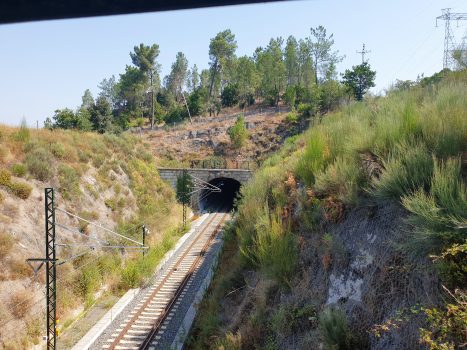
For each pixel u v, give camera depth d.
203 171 36.06
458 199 4.83
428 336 4.06
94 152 26.06
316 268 7.97
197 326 12.43
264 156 46.41
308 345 6.40
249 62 69.19
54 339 11.41
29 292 13.27
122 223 22.50
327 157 10.49
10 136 18.97
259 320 8.59
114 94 91.88
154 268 20.03
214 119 64.25
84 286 15.95
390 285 5.54
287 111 60.38
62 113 42.81
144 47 64.06
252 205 14.81
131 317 14.27
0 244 13.33
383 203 6.91
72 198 19.22
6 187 15.45
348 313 5.98
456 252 4.38
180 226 29.67
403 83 14.12
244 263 12.45
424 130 7.17
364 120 10.83
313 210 9.51
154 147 51.28
